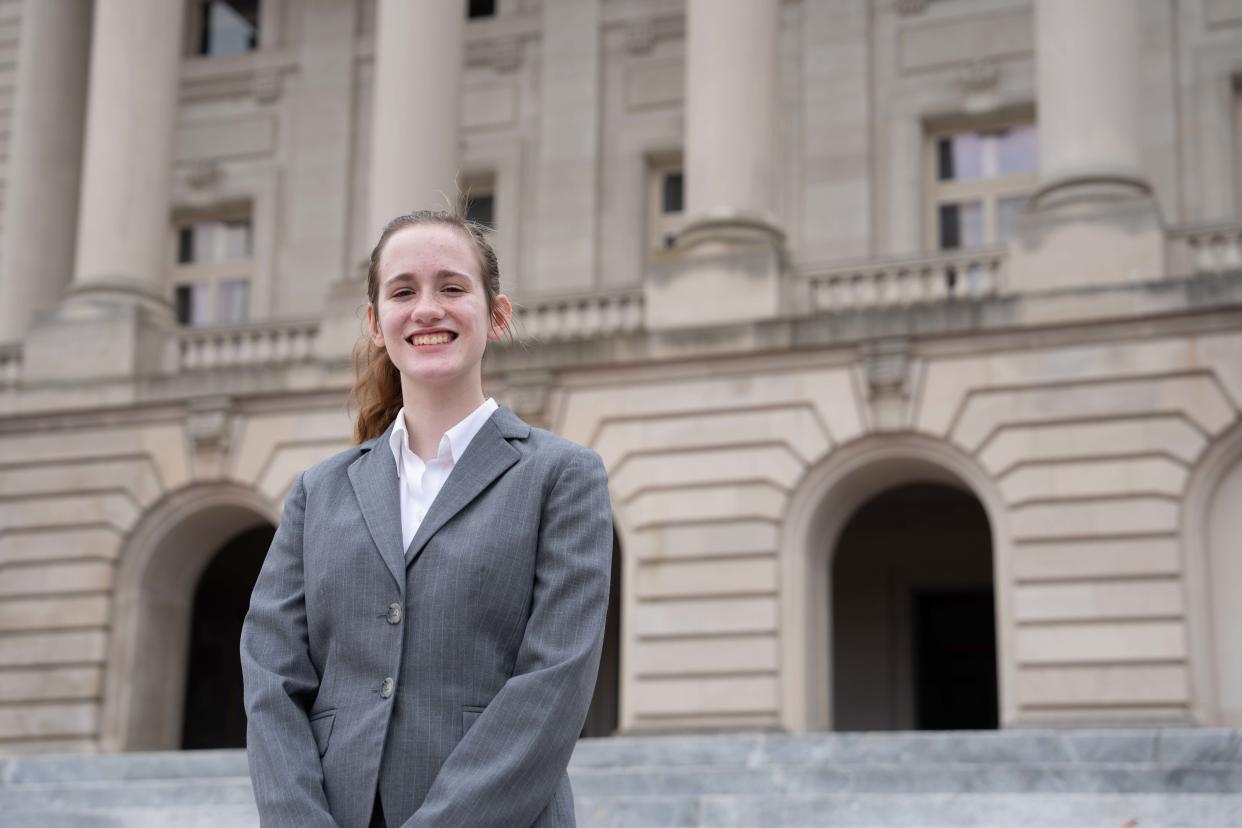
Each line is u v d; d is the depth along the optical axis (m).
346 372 23.12
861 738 13.48
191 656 30.17
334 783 3.21
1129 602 19.09
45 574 24.00
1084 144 20.44
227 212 29.94
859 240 25.97
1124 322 19.69
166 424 23.95
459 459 3.46
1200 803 9.82
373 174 23.58
